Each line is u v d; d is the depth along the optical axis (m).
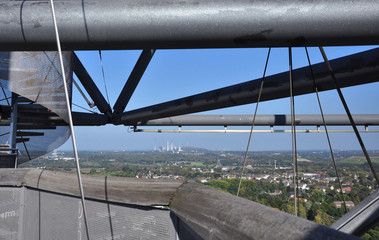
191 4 2.05
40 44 2.16
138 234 1.82
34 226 2.61
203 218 1.27
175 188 1.68
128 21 2.06
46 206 2.49
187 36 2.11
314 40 2.08
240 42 2.14
